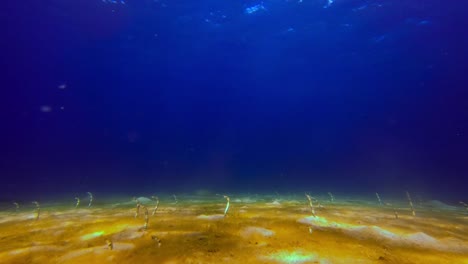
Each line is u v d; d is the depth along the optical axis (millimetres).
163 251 6078
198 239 7004
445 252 6297
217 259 5531
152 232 7801
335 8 32188
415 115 105312
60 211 14344
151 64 55625
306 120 125500
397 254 5984
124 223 9391
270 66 56812
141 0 30891
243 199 21891
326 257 5641
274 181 68500
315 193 33031
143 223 9227
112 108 110125
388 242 6891
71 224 9641
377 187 53625
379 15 32500
